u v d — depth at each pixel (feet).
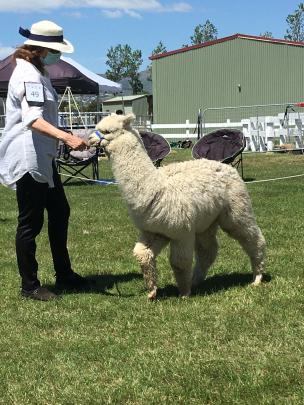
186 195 15.46
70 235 26.25
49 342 13.79
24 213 16.57
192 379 11.37
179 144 86.22
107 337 13.92
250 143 70.95
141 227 15.60
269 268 19.24
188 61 124.77
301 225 26.11
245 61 119.65
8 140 16.10
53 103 16.46
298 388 10.80
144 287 18.07
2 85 64.90
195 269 18.19
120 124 15.19
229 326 14.06
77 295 17.38
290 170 50.75
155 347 13.17
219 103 123.24
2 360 12.88
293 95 116.98
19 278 19.42
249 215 17.08
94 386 11.37
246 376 11.32
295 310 14.98
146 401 10.70
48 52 16.26
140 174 15.05
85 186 44.96
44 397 11.07
